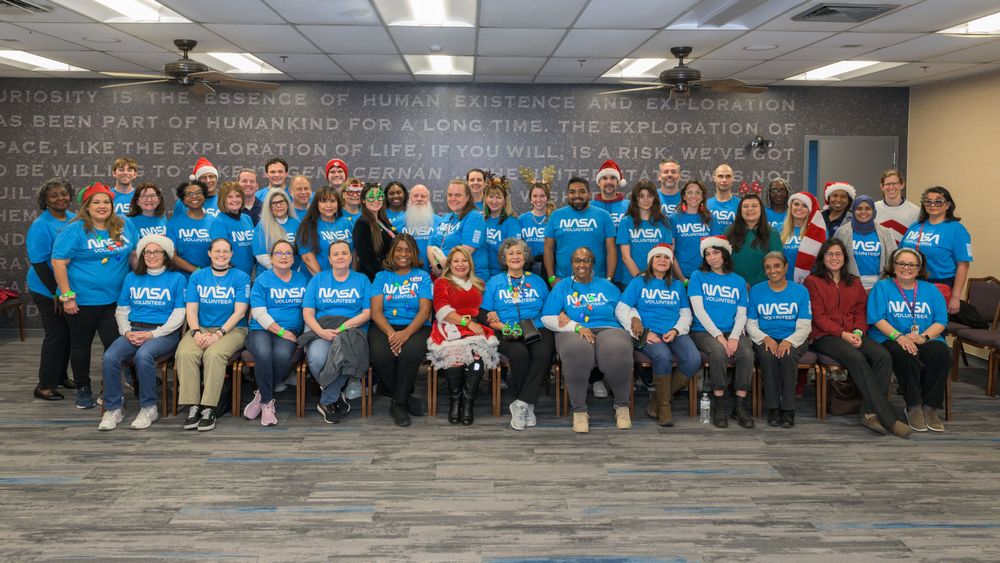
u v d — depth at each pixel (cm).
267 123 729
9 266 725
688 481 324
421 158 738
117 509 289
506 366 424
